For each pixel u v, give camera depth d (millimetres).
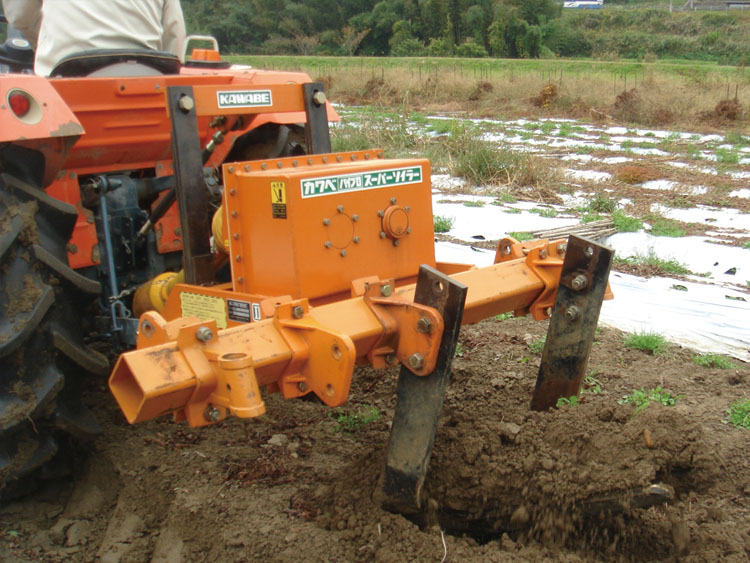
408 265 3354
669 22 65500
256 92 3354
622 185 11391
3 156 2982
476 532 2898
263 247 3086
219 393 2441
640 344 4828
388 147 13188
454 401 3982
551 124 18750
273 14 63031
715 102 21453
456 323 2562
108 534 3004
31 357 2928
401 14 64562
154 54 3846
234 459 3383
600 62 40281
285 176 2906
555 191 10875
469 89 25562
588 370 4426
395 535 2711
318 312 2717
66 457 3346
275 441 3551
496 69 34156
